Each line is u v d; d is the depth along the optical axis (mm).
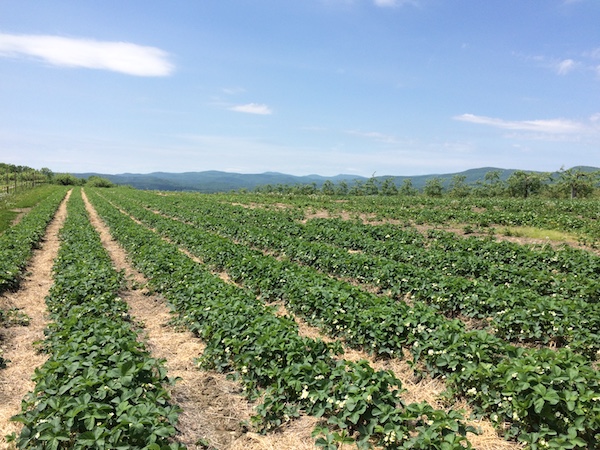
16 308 10336
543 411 5316
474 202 29594
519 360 6027
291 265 12781
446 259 13500
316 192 59906
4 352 8219
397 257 14930
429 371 7305
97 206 39188
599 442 5133
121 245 20500
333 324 8938
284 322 7762
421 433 5129
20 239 19000
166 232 22172
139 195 53375
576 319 8211
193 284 10812
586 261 12672
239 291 10141
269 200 38156
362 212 27812
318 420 6039
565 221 20672
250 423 6059
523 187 48969
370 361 7934
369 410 5609
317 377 6203
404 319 8094
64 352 6395
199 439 5637
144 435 4762
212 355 7684
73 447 4715
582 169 44062
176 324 9797
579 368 5738
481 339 7016
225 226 22094
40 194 56312
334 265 13398
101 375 5648
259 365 6836
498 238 18609
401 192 63688
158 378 6176
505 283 11438
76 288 10430
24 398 6113
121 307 9766
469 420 5961
